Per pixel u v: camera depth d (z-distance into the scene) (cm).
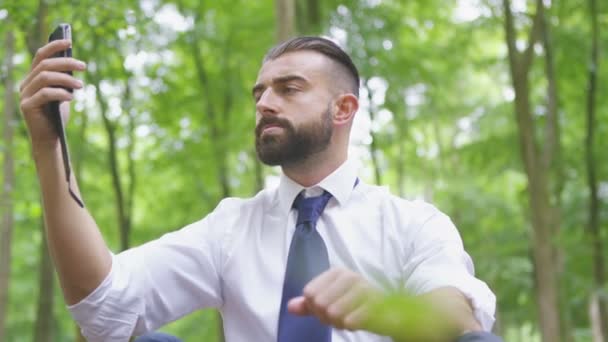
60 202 147
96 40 777
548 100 987
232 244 176
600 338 1035
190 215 1337
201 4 1093
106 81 910
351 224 170
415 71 1085
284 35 587
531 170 941
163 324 172
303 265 158
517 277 1245
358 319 73
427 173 1529
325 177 174
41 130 142
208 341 1524
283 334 154
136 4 630
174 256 172
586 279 1169
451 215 1482
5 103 728
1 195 738
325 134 170
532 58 938
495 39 1206
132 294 161
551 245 1001
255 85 174
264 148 170
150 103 1103
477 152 1224
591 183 1059
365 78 914
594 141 1144
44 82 136
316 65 171
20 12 554
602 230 1216
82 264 151
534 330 1336
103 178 1338
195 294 175
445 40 1227
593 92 1020
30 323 1472
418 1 1084
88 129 1176
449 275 120
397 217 169
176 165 1212
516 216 1415
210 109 1141
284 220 174
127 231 1022
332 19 914
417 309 46
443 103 1405
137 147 1327
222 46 1127
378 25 962
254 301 168
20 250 1347
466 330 84
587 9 1022
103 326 158
